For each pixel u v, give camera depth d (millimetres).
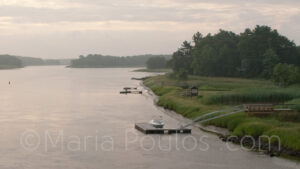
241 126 49531
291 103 59062
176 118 66375
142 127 54969
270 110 55125
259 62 144000
